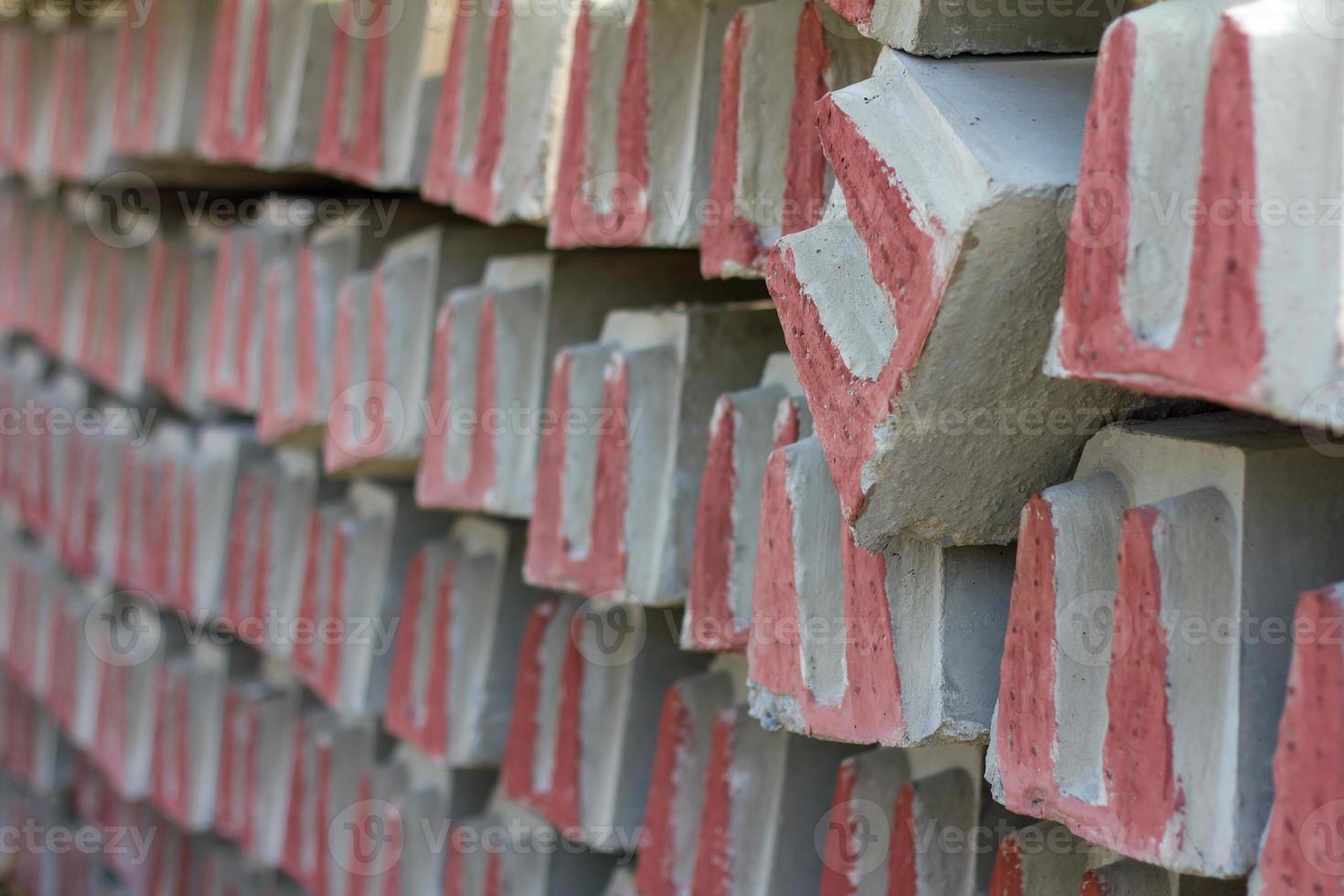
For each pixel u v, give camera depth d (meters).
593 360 2.01
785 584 1.51
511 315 2.18
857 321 1.27
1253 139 0.93
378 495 2.78
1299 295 0.93
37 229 4.16
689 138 1.83
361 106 2.44
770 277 1.35
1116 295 1.03
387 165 2.40
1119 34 1.02
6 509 4.61
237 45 2.76
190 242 3.44
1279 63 0.93
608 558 1.94
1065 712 1.18
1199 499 1.12
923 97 1.20
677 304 2.29
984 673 1.38
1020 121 1.18
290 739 3.24
